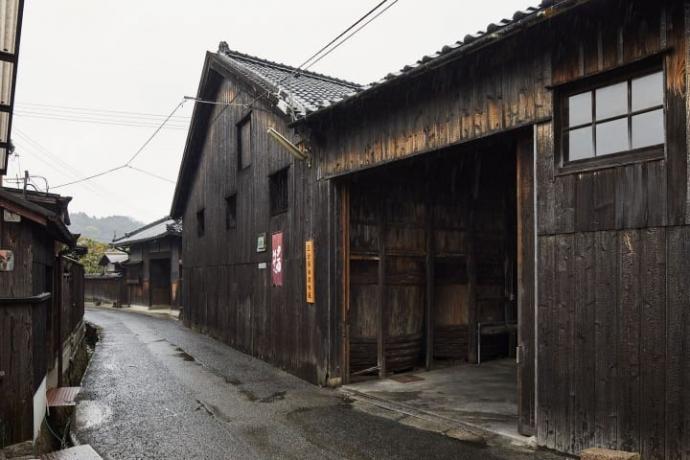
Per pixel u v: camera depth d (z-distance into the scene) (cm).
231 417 712
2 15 477
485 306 1092
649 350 441
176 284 2797
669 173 431
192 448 590
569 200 511
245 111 1316
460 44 573
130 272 3425
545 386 529
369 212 934
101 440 623
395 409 724
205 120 1688
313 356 923
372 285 945
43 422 653
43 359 652
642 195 450
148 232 3145
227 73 1386
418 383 875
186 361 1193
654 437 434
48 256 769
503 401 751
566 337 510
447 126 655
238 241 1380
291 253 1033
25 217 565
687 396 414
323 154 920
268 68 1546
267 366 1109
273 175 1141
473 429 619
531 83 549
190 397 834
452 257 1047
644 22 448
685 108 421
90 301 4181
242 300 1342
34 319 577
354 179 885
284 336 1056
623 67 467
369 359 930
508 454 531
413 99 712
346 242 893
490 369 991
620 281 465
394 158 743
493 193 1119
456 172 1051
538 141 541
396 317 962
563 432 509
